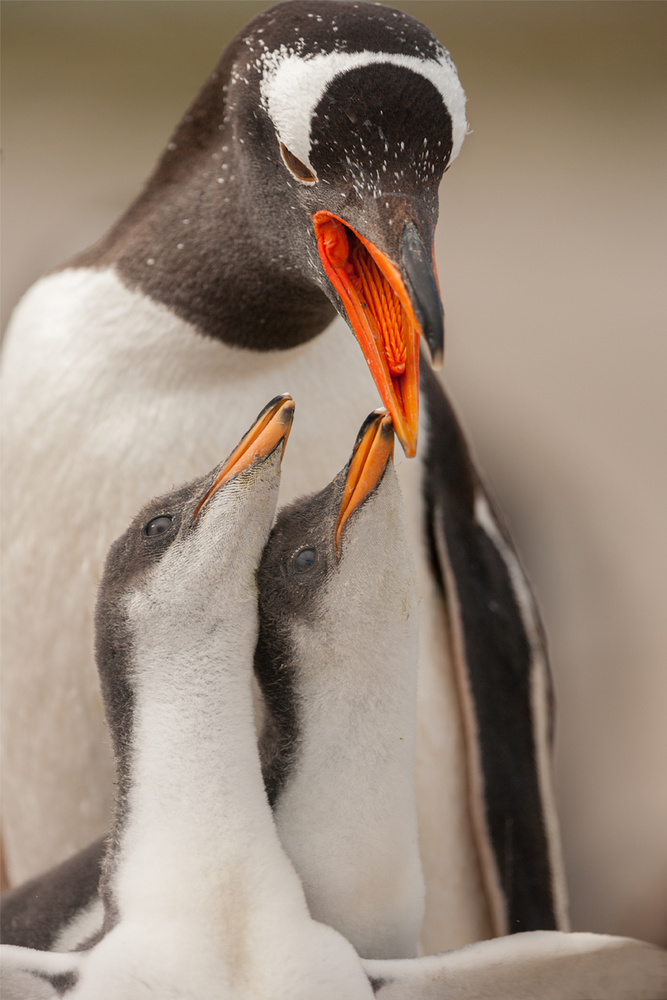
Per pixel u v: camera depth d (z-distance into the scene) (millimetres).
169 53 10109
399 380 2797
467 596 2949
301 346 2895
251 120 2850
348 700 2787
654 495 4801
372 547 2779
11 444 2908
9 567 2916
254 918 2764
